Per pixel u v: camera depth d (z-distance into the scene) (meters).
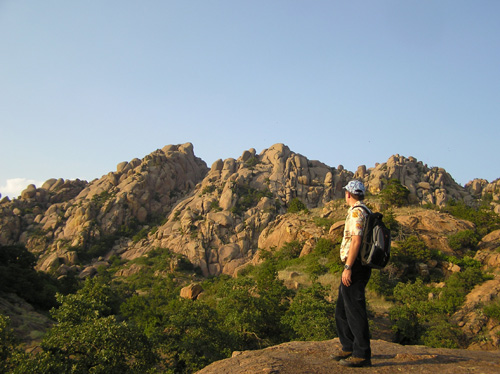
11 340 14.69
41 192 125.69
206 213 104.00
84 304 17.00
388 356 5.63
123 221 109.44
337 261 42.28
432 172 118.25
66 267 84.44
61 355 14.62
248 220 98.44
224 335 23.02
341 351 5.56
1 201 122.44
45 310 42.25
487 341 27.09
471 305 31.34
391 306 33.06
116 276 83.69
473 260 41.97
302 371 5.12
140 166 124.50
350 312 5.26
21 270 44.03
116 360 14.83
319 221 58.81
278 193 110.94
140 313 31.67
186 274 82.62
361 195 5.50
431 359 5.25
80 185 133.50
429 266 41.91
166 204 120.44
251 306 26.27
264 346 25.27
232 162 124.75
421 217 50.41
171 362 22.00
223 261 89.44
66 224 108.06
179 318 22.62
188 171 136.62
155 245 97.25
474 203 109.06
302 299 26.86
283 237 61.50
